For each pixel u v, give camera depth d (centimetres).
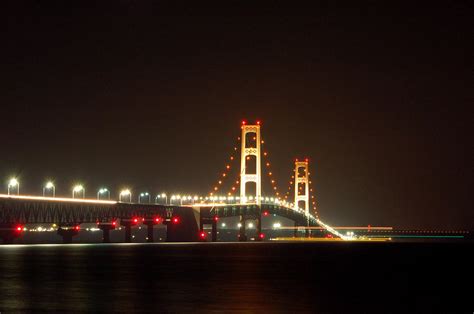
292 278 7944
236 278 7881
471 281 7775
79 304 5647
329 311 5384
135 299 5947
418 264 10825
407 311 5441
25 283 7162
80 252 14062
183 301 5847
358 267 9988
